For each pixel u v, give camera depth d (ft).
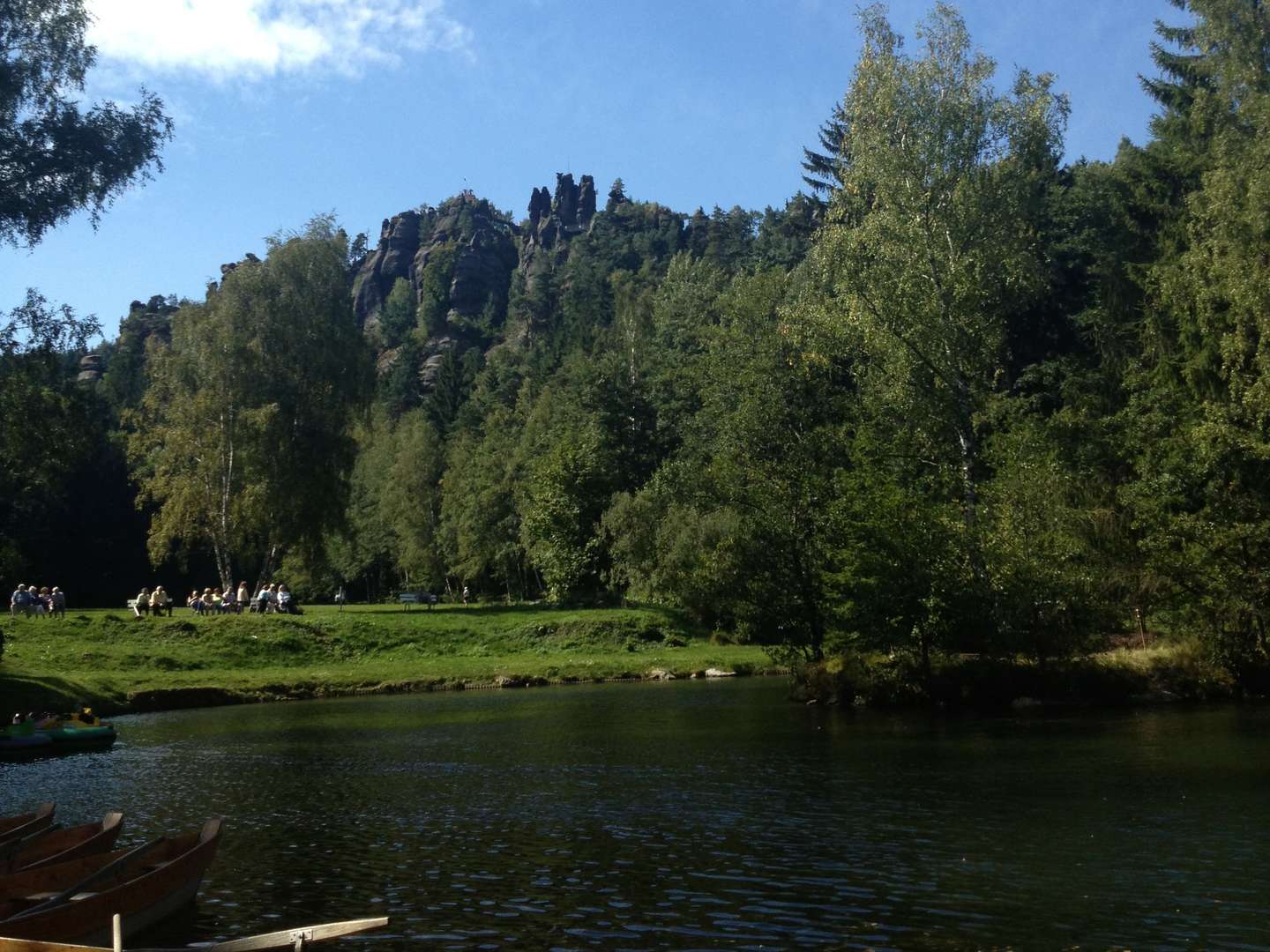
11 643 148.46
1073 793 59.67
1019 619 102.58
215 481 192.54
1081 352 183.42
